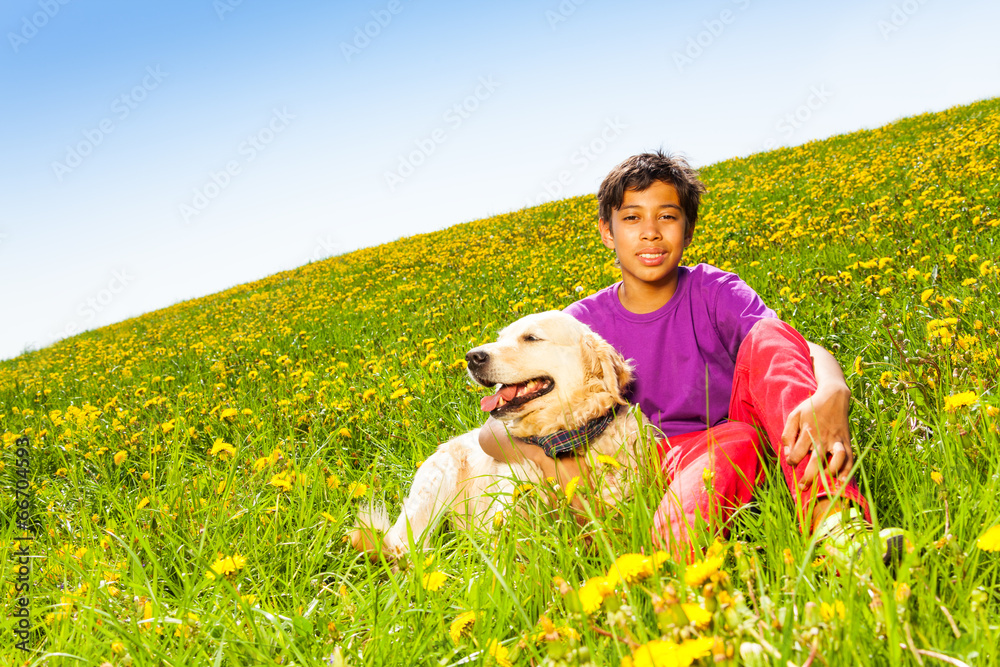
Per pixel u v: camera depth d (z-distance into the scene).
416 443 3.65
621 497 2.20
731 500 1.93
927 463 2.10
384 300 11.67
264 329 11.73
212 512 2.81
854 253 5.94
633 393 2.81
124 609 2.01
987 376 2.59
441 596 1.82
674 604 1.16
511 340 2.70
